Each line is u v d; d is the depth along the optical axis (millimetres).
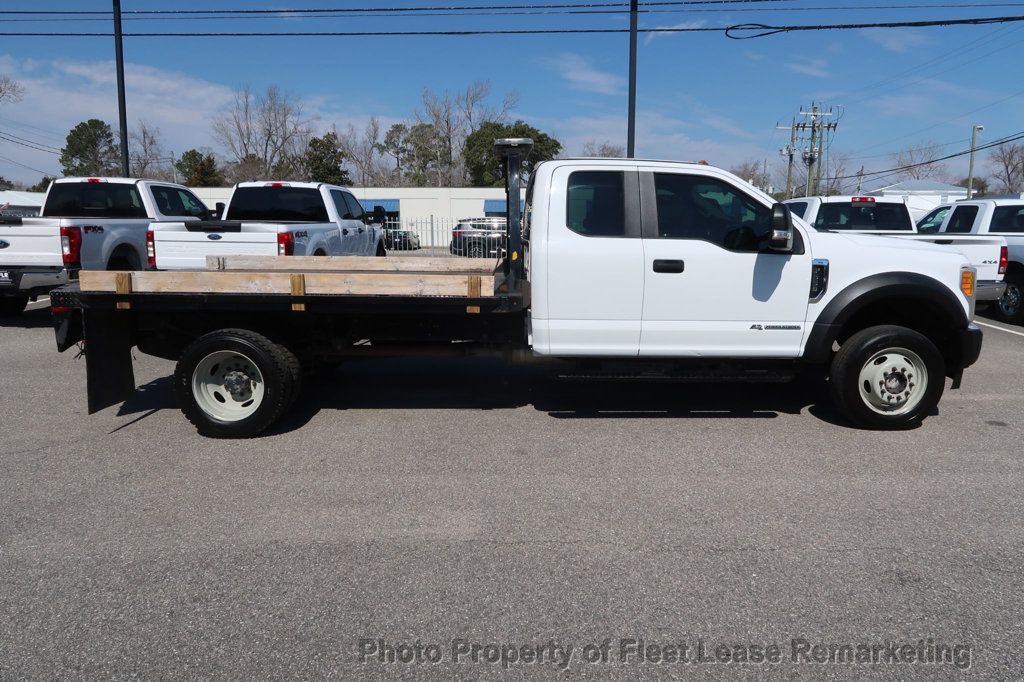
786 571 3699
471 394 7094
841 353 5816
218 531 4152
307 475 4996
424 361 8609
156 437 5809
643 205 5664
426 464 5203
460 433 5898
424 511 4410
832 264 5684
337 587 3561
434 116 64062
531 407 6637
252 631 3209
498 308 5633
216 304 5609
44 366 8375
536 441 5695
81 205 11898
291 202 11531
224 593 3508
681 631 3207
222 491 4727
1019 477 4945
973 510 4418
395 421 6227
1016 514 4363
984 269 10367
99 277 5543
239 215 11523
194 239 8961
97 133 69438
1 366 8359
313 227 10047
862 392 5867
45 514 4379
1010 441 5684
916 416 5875
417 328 6027
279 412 5723
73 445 5613
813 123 47031
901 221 11961
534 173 5930
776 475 4977
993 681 2885
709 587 3553
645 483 4844
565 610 3363
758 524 4230
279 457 5352
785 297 5699
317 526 4211
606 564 3773
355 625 3252
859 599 3445
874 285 5645
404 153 71250
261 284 5602
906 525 4215
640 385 7461
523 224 6664
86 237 10109
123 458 5332
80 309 5605
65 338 5660
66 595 3492
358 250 12797
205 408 5746
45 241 9883
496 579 3631
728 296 5676
